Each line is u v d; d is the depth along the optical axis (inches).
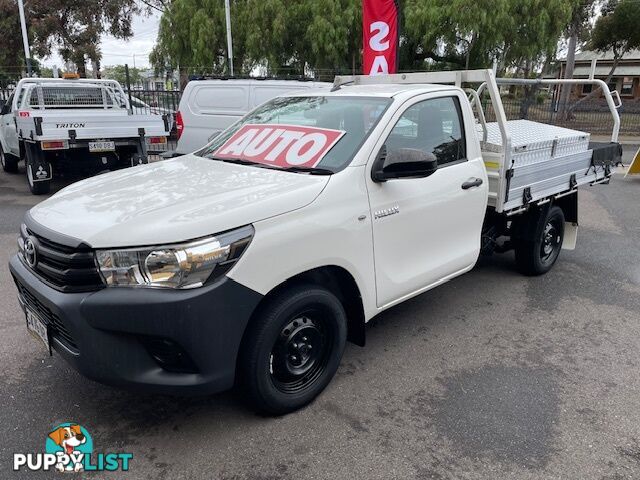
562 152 217.8
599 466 115.0
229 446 119.0
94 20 1104.8
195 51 884.0
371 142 140.1
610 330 181.2
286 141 151.7
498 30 765.9
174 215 110.4
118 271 105.6
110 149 372.8
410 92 157.0
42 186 383.9
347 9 797.2
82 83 455.2
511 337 174.6
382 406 134.7
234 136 168.7
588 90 1660.9
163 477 109.7
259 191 122.6
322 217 125.0
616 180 486.6
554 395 141.3
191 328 105.7
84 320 106.4
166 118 399.5
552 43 819.4
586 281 227.0
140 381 109.2
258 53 849.5
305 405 133.6
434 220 158.4
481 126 206.7
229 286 109.1
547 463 115.4
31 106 431.8
